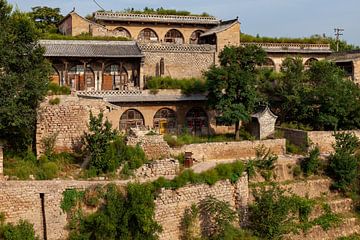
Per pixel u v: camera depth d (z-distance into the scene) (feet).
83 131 115.65
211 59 181.78
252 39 197.98
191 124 165.27
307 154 140.67
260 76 167.12
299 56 198.90
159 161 110.42
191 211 103.30
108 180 102.32
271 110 166.09
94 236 92.63
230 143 132.98
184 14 204.85
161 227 97.96
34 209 92.84
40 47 106.01
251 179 121.29
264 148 137.49
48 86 111.96
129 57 159.63
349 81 166.50
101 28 179.11
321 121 151.94
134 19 190.60
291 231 112.68
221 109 144.97
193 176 104.27
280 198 108.88
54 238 93.15
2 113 95.76
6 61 99.91
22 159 107.34
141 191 95.04
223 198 108.58
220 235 102.73
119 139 112.06
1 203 90.38
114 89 160.66
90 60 156.87
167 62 175.11
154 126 159.53
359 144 146.00
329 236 118.42
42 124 111.65
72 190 94.63
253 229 108.27
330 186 131.03
